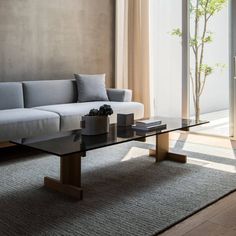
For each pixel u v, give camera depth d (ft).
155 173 10.05
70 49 16.96
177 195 8.29
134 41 18.16
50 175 9.86
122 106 14.96
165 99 17.98
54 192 8.50
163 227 6.61
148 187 8.87
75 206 7.65
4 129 11.12
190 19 16.28
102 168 10.60
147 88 17.98
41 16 15.64
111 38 18.94
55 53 16.34
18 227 6.63
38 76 15.79
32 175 9.86
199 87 16.52
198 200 7.96
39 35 15.65
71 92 16.08
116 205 7.70
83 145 8.21
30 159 11.64
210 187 8.84
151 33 17.95
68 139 8.93
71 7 16.80
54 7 16.10
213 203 7.85
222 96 15.76
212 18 15.52
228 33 14.83
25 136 11.69
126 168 10.57
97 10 18.04
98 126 9.46
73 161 8.43
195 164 11.00
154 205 7.70
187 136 15.79
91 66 18.02
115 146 13.60
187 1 16.10
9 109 13.41
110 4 18.70
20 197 8.18
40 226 6.66
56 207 7.59
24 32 15.10
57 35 16.34
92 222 6.85
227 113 15.71
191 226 6.72
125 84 18.83
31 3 15.21
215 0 15.28
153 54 18.16
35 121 11.94
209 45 15.83
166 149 11.48
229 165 10.89
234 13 14.48
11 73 14.82
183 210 7.40
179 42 16.99
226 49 15.17
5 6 14.35
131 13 18.13
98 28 18.19
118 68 19.06
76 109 13.66
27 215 7.17
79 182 8.52
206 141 14.66
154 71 18.28
